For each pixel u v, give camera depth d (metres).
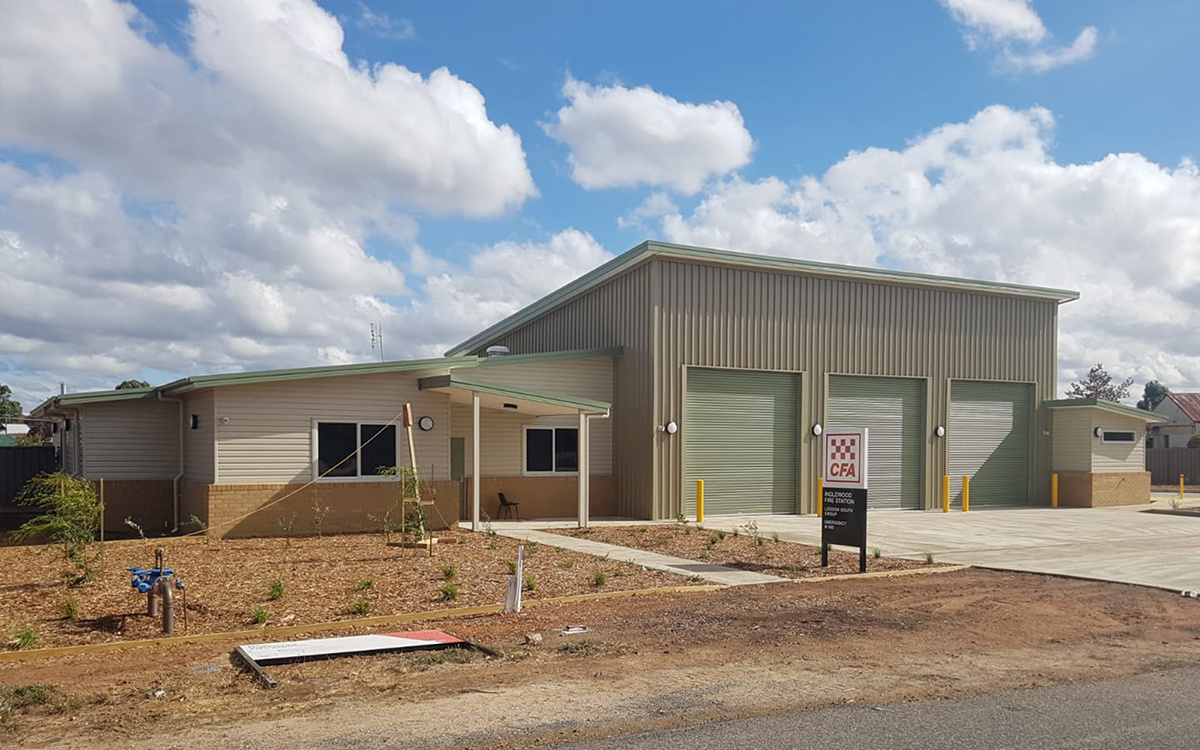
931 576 13.30
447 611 9.96
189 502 18.31
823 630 9.32
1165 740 5.71
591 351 23.28
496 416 22.23
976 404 27.61
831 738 5.69
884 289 25.86
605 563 14.09
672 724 5.98
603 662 7.79
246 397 17.33
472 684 6.99
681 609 10.48
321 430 17.97
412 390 18.95
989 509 26.89
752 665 7.73
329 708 6.30
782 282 24.19
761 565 14.29
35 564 13.07
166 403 19.56
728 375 23.55
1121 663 7.97
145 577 9.54
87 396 18.55
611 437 23.77
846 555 15.52
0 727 5.89
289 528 16.42
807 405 24.42
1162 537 18.92
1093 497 27.75
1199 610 10.63
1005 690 6.97
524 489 22.39
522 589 11.59
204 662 7.74
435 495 18.86
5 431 44.94
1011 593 11.75
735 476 23.52
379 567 13.07
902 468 26.20
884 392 25.98
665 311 22.48
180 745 5.51
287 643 8.25
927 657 8.13
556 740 5.63
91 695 6.64
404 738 5.64
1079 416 28.23
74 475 19.95
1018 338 28.25
